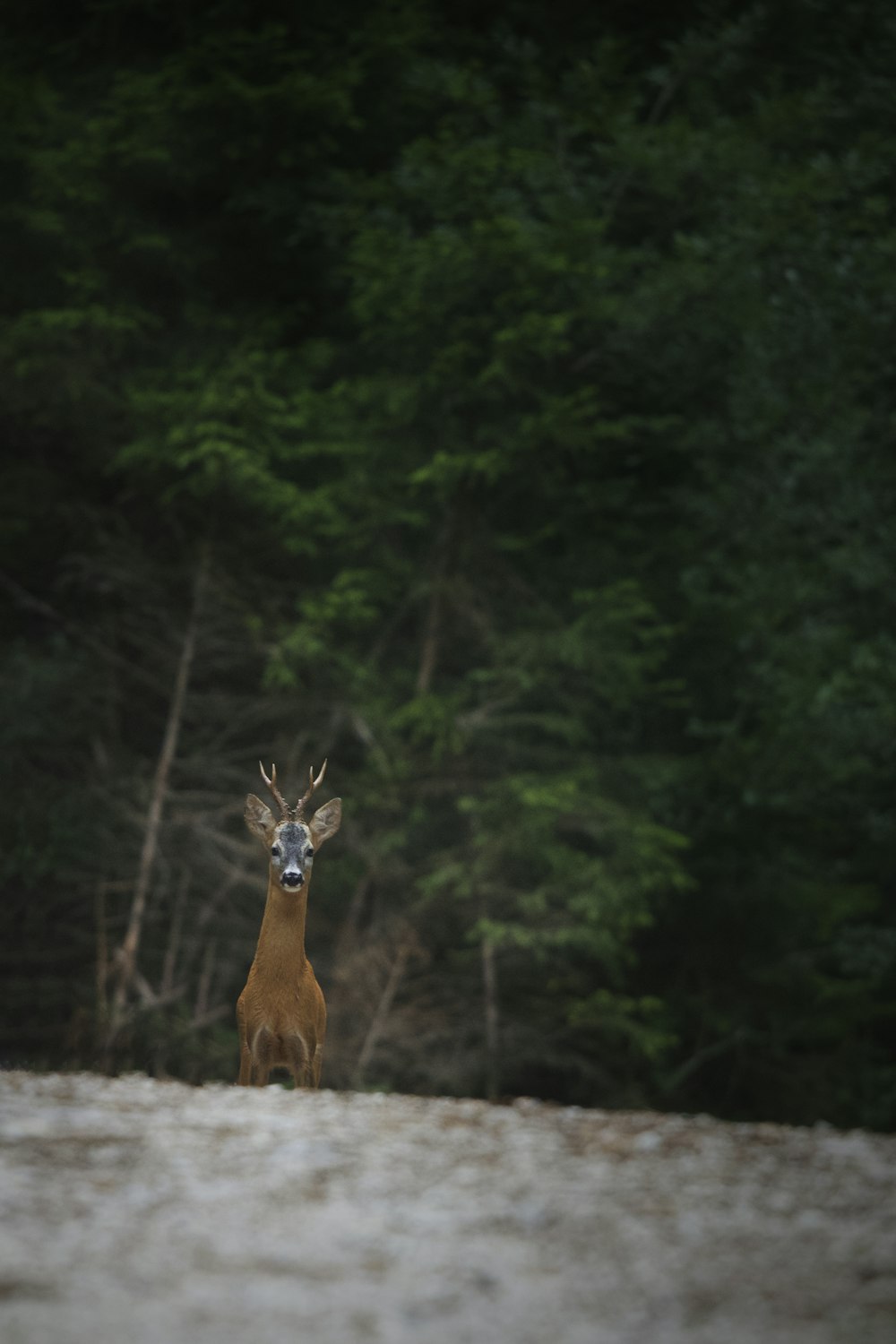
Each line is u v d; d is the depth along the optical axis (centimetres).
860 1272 720
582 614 3412
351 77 3341
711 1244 760
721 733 3362
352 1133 957
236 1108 1028
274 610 3447
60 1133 923
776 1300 680
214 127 3491
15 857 3184
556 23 3988
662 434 3609
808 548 3384
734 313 3291
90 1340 606
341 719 3350
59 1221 755
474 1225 779
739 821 3488
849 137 3775
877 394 3528
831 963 3653
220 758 3400
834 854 3741
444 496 3278
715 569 3331
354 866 3225
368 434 3334
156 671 3578
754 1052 3656
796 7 3816
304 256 3731
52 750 3447
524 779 3131
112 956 3272
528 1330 638
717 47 3553
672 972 3703
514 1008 3316
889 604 3297
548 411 3155
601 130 3456
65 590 3766
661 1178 877
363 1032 3092
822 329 3244
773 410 3262
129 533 3600
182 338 3525
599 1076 3300
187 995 3300
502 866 3238
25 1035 3198
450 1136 963
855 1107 3491
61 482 3691
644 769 3312
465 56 3900
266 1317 641
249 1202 803
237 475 3120
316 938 3319
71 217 3481
